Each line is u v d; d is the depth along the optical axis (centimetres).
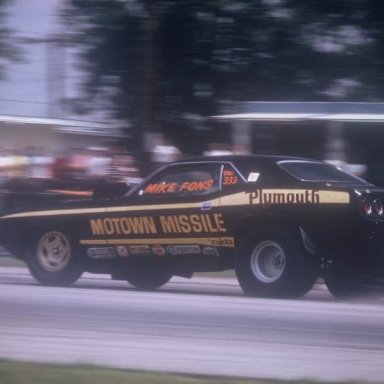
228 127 2983
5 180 2814
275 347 1341
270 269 1853
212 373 1134
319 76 2781
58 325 1523
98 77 2748
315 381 1083
